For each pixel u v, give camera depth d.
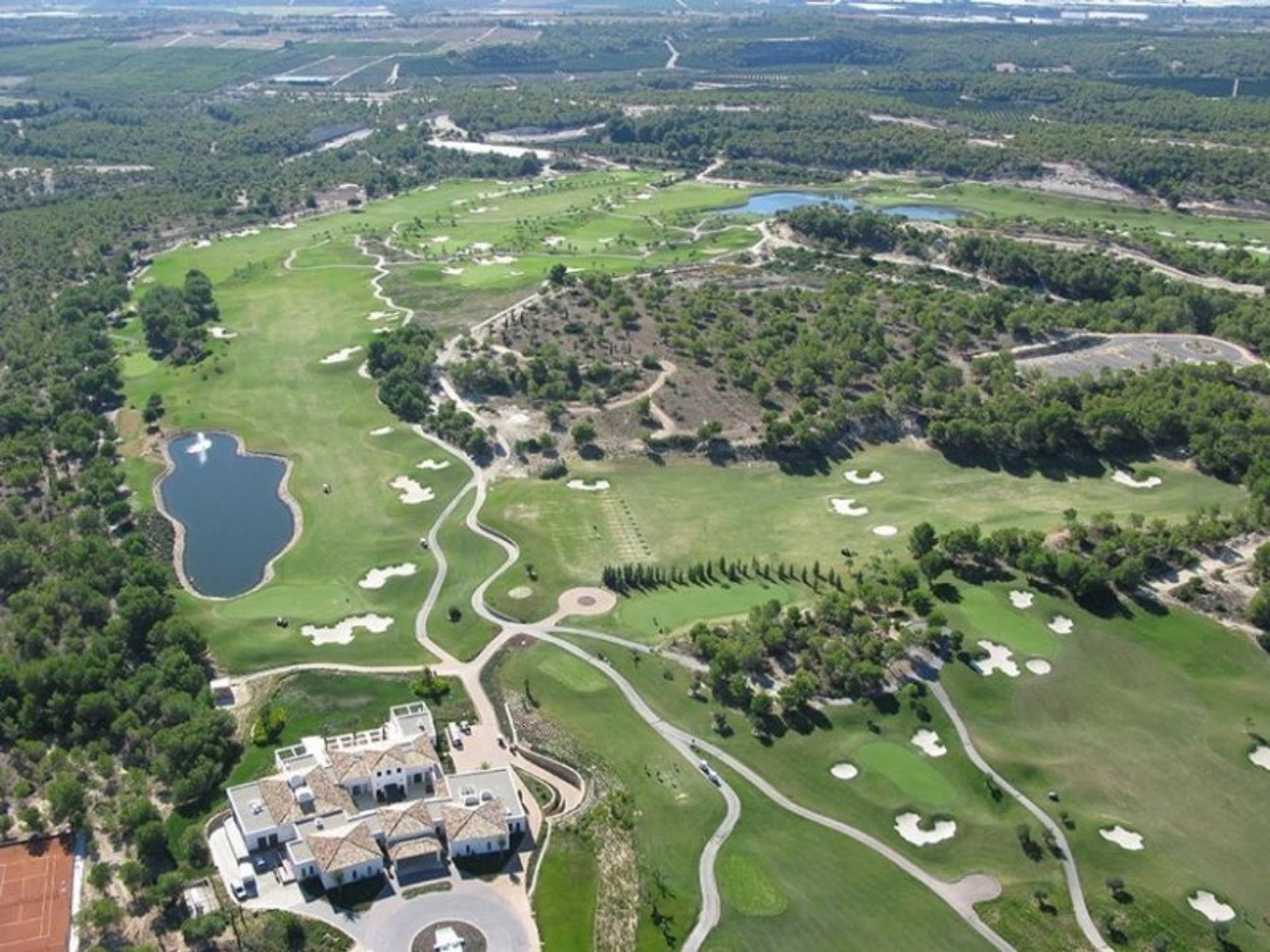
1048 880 122.69
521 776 138.88
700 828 129.88
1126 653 156.38
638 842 128.25
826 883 122.56
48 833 128.62
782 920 118.00
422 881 122.88
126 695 146.25
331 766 134.00
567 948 115.00
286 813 126.56
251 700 152.00
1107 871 123.75
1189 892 120.81
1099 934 116.38
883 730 144.12
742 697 149.00
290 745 143.00
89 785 135.38
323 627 168.75
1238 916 118.06
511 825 128.62
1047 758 139.75
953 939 115.88
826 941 115.81
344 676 156.75
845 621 159.25
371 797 134.12
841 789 135.50
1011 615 163.12
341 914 118.44
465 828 125.62
